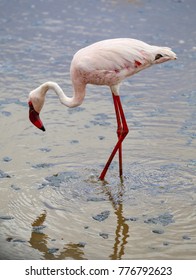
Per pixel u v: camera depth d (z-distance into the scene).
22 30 17.98
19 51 16.12
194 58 15.73
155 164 9.99
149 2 21.47
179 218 8.39
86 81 9.42
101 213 8.52
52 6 20.81
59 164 9.96
